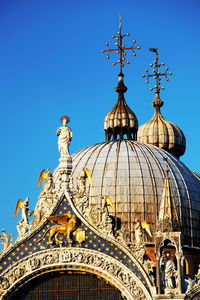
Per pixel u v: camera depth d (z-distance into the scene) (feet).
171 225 242.99
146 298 239.71
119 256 243.60
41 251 246.06
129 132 345.31
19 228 248.52
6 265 246.27
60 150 254.47
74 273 247.50
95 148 332.80
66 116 257.34
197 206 323.16
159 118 362.94
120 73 352.90
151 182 318.45
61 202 248.93
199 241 319.06
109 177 319.06
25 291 247.91
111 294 246.27
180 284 238.89
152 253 293.84
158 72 367.66
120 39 350.43
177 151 360.28
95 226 245.86
